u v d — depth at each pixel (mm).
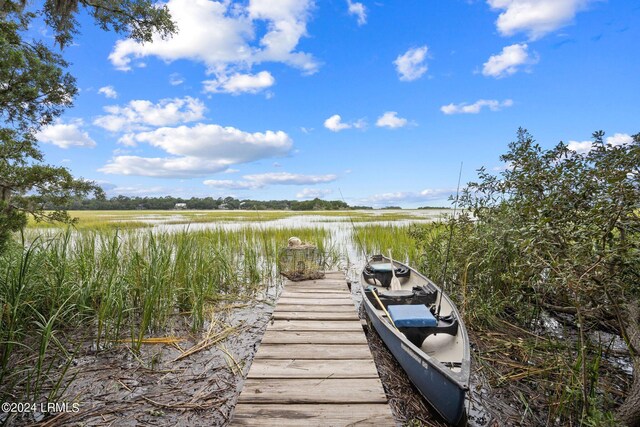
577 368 3969
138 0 8875
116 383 4160
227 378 4387
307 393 3500
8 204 5078
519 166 5168
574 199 3941
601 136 3764
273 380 3754
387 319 5141
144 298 5867
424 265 9203
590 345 4551
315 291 7652
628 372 4434
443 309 5801
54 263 5977
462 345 4289
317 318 5836
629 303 3686
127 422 3480
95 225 18703
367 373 3924
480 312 6055
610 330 5441
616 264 3328
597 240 3449
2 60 5293
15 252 5730
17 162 5516
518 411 3838
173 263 7352
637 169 3307
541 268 4004
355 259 13016
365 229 18172
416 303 6137
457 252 7465
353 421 3076
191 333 5723
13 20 6848
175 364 4691
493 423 3633
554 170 4406
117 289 5746
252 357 4980
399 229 17562
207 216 40906
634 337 3512
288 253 9297
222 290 8461
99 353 4840
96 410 3645
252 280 9297
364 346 4688
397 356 4527
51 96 6273
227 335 5770
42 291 5488
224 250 10453
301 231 16906
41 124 6555
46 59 6887
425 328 4645
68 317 5516
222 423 3514
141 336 4879
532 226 3990
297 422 3055
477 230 6973
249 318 6645
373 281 8055
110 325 5477
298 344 4746
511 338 5496
